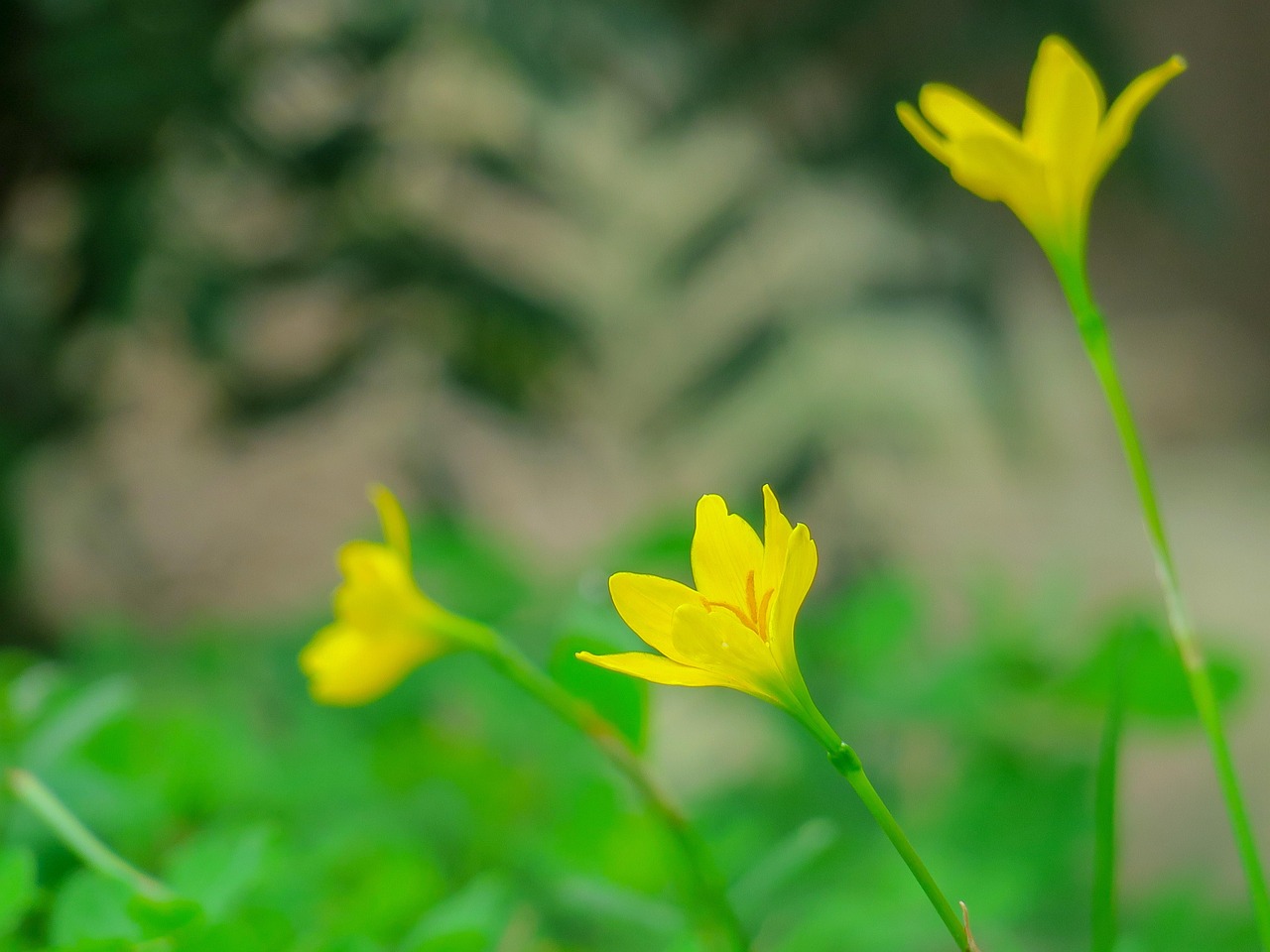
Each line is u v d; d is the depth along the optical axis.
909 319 2.48
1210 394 8.85
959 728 1.24
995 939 1.16
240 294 2.48
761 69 2.49
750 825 1.17
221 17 2.35
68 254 2.52
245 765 1.22
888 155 2.54
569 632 1.11
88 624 1.62
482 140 2.52
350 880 1.17
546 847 1.17
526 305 2.49
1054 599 1.29
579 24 2.30
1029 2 2.49
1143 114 2.64
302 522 4.85
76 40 2.28
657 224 2.63
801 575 1.02
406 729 1.26
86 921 1.09
